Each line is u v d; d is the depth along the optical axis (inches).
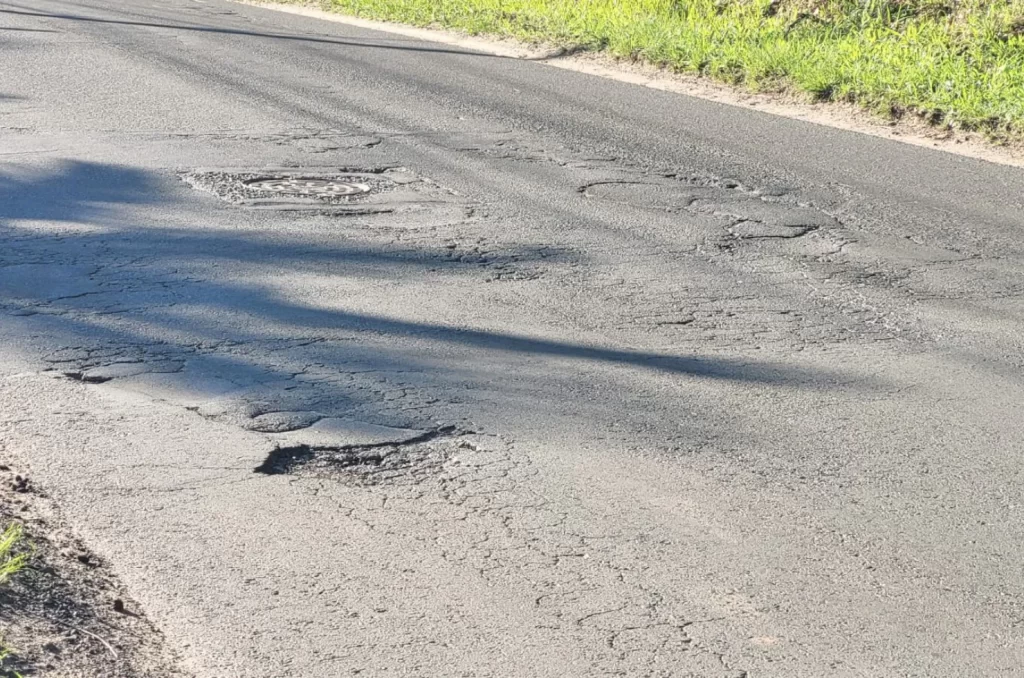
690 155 415.5
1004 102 476.7
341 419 204.4
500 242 310.2
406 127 439.2
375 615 150.3
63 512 170.9
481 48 658.8
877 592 159.2
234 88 502.3
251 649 142.5
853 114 498.9
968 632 151.0
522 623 149.6
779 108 513.0
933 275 297.7
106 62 552.7
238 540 166.2
